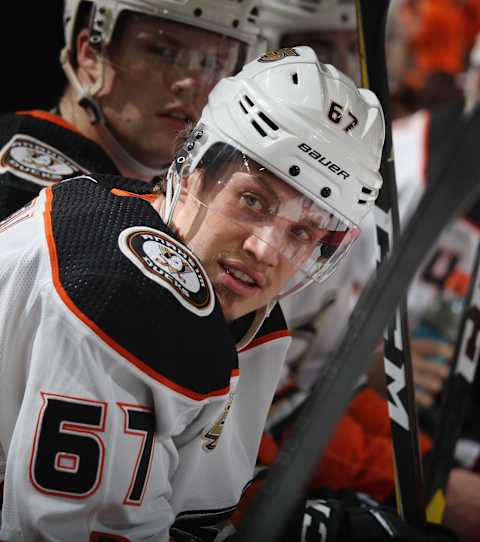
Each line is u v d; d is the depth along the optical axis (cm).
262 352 218
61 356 176
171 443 190
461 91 476
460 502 273
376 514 224
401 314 232
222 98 196
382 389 303
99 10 255
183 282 183
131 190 211
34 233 190
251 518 153
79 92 265
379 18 220
